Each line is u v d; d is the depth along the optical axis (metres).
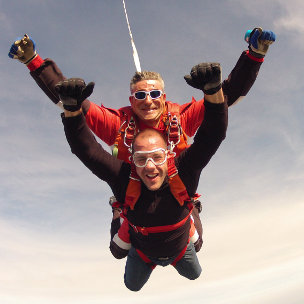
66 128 1.11
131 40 1.81
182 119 1.75
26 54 1.51
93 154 1.16
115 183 1.24
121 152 1.67
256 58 1.56
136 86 1.71
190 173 1.21
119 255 1.90
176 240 1.42
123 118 1.74
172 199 1.25
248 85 1.64
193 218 1.91
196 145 1.15
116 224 1.98
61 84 0.99
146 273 2.00
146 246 1.44
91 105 1.76
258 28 1.45
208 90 1.03
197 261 2.00
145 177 1.18
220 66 1.00
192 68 1.02
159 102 1.69
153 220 1.27
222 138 1.13
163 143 1.20
